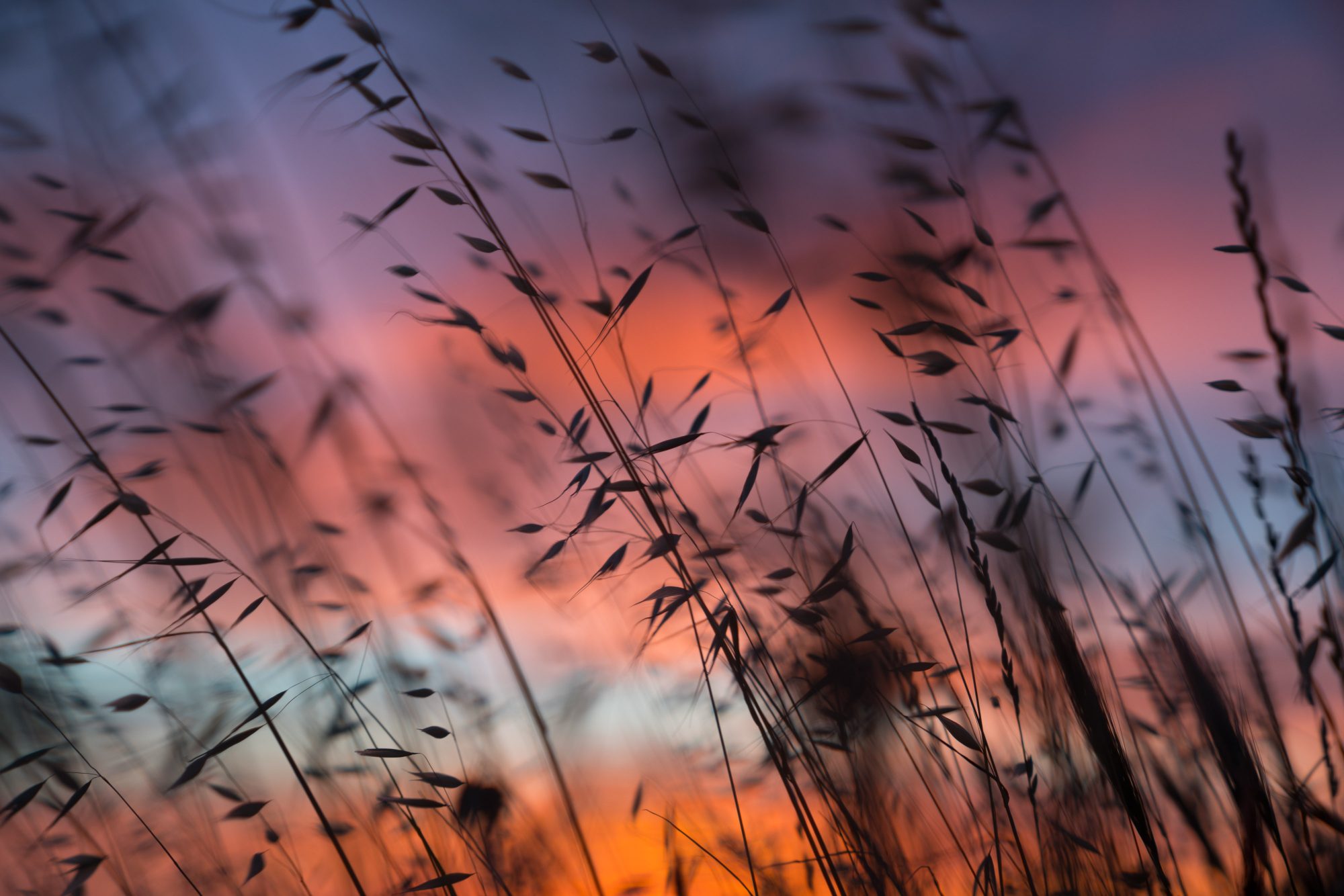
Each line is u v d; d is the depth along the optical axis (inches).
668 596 48.4
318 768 52.7
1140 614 51.5
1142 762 49.7
